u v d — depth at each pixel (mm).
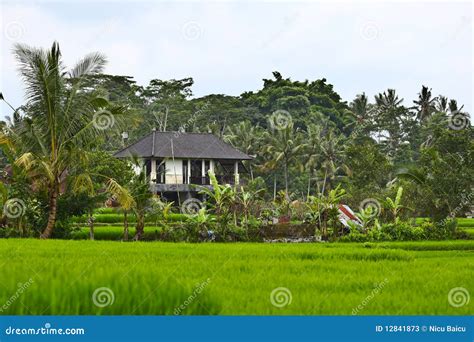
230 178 60375
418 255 25719
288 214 43750
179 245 24406
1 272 11883
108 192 33531
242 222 35062
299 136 74625
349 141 83062
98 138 32438
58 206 32469
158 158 57438
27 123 30828
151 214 34250
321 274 15367
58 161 31594
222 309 10742
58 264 14484
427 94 96938
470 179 39625
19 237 31594
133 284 10820
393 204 39156
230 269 15914
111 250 20562
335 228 35750
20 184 31859
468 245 31000
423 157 43375
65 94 31344
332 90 106938
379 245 28203
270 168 73312
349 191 59312
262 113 96812
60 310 10414
